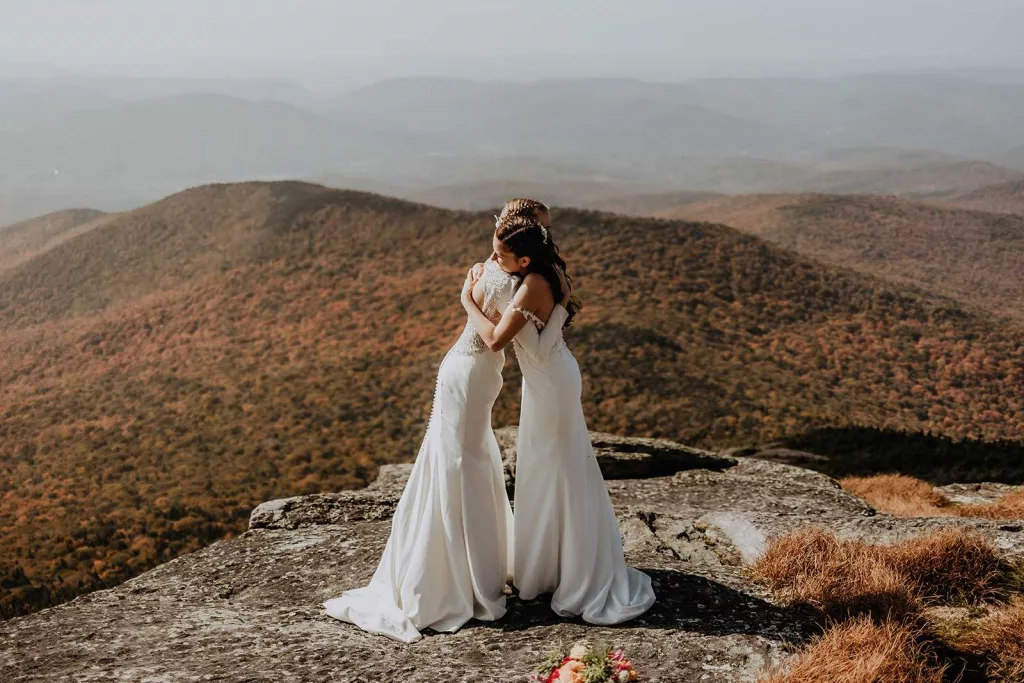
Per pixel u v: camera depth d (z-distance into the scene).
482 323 3.92
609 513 4.22
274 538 5.84
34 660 3.71
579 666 3.27
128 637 3.99
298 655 3.65
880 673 3.39
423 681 3.33
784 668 3.41
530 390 3.99
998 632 3.95
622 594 4.11
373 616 4.09
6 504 63.84
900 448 16.61
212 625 4.15
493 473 4.19
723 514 5.94
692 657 3.56
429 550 4.02
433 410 4.14
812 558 4.62
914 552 4.74
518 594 4.29
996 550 5.00
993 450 15.42
